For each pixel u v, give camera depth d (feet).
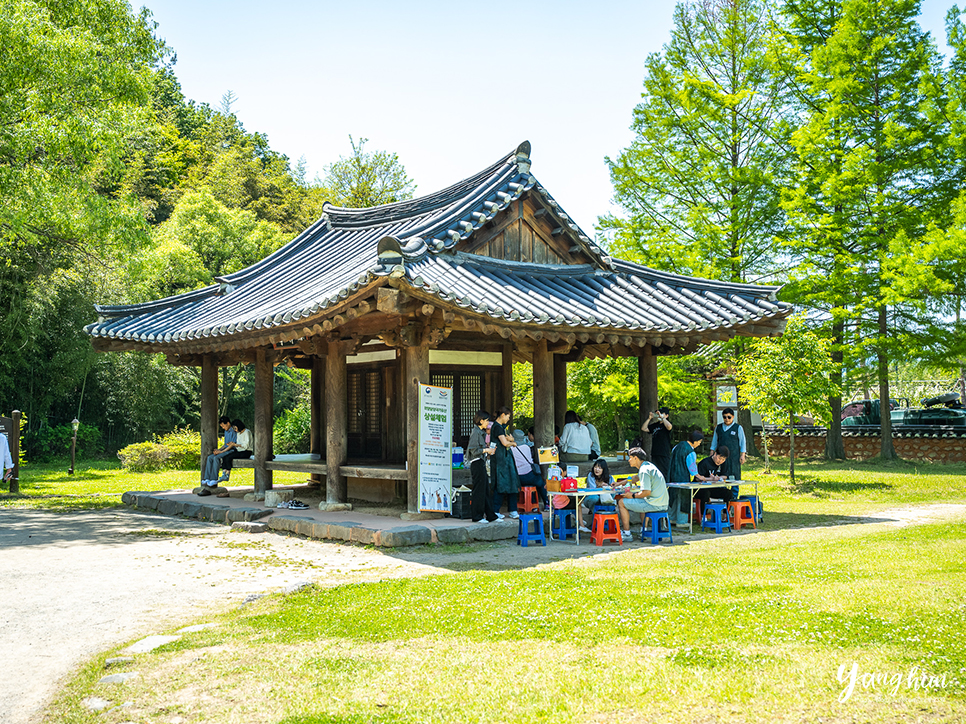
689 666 14.38
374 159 145.38
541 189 42.60
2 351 86.99
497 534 34.50
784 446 94.53
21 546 33.58
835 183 73.97
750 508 38.78
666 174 83.35
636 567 26.37
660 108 82.33
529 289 39.04
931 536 32.14
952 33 68.80
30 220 52.31
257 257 120.67
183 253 102.58
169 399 107.34
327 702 13.46
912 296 70.95
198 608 22.06
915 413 100.94
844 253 75.87
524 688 13.74
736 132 81.92
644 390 47.32
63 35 49.03
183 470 81.56
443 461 36.83
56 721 13.34
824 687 13.00
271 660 15.92
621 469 45.14
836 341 80.33
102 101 54.85
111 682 14.99
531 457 37.29
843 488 56.03
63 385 94.84
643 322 37.83
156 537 36.19
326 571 27.48
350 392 48.62
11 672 16.53
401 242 38.14
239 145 208.33
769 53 80.02
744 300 42.80
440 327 34.71
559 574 24.97
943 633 15.67
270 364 46.62
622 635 16.75
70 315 90.94
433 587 22.99
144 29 58.34
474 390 44.73
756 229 80.43
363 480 46.91
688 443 39.32
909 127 73.87
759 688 13.07
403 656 15.92
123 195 59.16
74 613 21.61
